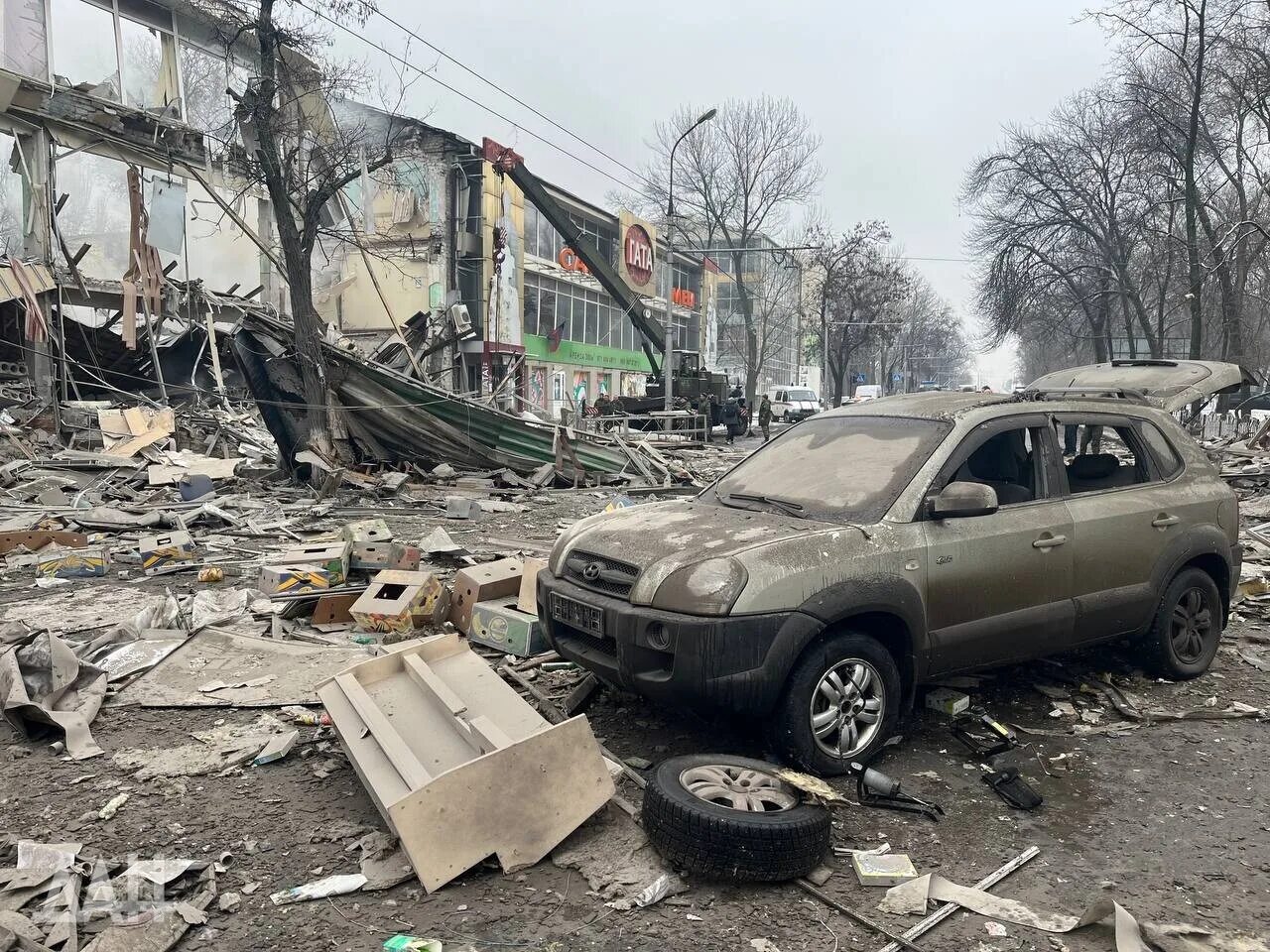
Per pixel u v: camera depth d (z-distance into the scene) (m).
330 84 16.64
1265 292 41.59
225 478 14.95
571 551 4.44
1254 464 17.39
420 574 6.30
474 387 31.86
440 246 30.69
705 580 3.73
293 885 3.14
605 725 4.59
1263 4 24.55
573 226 30.17
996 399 5.01
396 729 3.64
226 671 5.27
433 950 2.75
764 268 64.38
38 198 19.53
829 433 5.11
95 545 9.23
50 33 19.39
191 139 22.64
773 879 3.10
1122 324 46.91
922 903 3.03
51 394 18.53
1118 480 5.29
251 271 24.97
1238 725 4.84
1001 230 35.78
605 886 3.12
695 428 30.86
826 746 3.98
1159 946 2.82
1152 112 28.77
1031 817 3.76
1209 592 5.55
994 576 4.44
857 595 3.92
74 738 4.29
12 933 2.69
